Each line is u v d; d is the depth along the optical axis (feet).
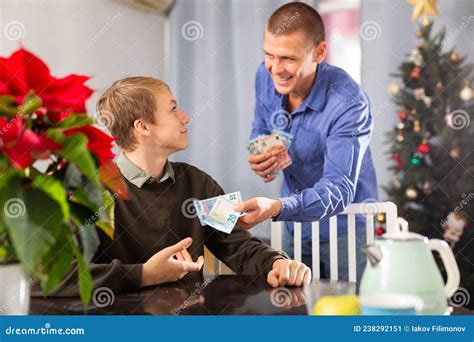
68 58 8.72
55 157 2.40
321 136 7.22
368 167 8.18
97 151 2.47
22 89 2.41
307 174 7.57
